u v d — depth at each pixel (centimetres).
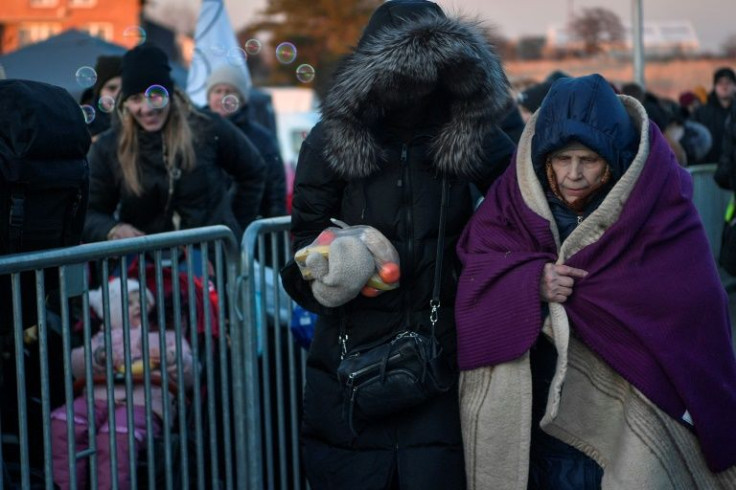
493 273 285
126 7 3925
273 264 385
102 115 565
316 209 308
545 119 282
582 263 281
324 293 289
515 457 287
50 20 3947
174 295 339
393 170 299
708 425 277
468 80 286
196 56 772
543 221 285
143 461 333
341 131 291
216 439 353
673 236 280
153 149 434
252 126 623
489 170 310
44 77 972
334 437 306
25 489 276
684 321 277
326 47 4078
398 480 301
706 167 748
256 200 478
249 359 367
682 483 281
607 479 285
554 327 280
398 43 282
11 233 271
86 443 321
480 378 289
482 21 299
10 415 322
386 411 289
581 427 289
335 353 307
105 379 330
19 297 270
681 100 1077
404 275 298
